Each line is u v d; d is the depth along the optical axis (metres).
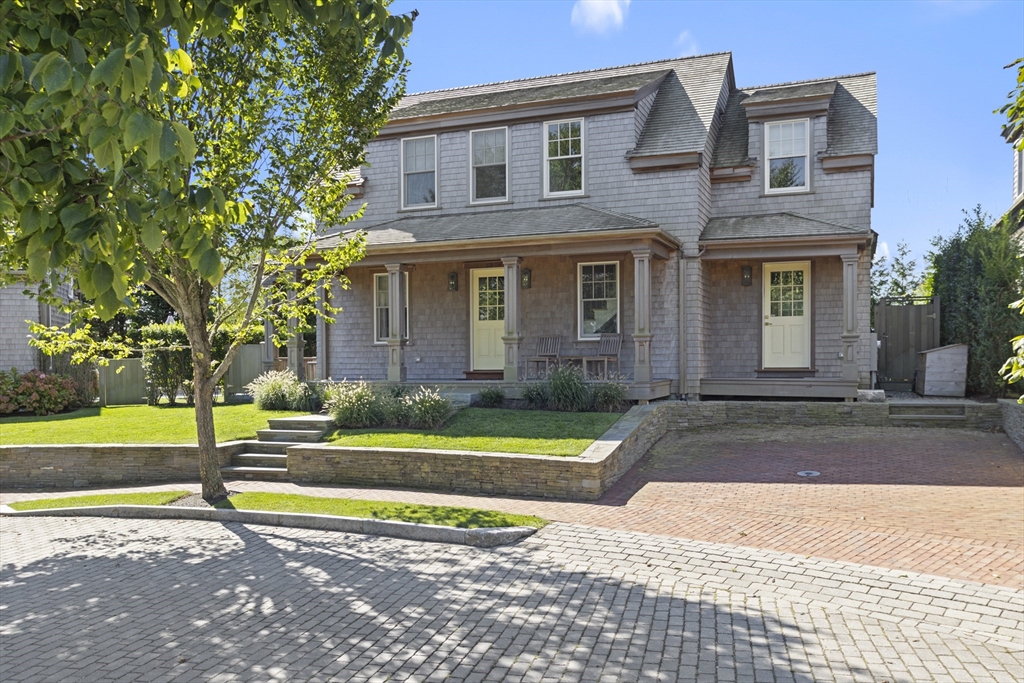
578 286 17.27
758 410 15.35
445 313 18.48
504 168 18.11
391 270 16.86
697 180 16.30
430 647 5.48
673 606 6.20
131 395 19.95
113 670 5.24
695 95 18.23
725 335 17.30
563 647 5.41
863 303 16.48
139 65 2.57
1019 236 17.55
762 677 4.85
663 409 14.77
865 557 7.33
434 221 18.20
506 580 7.00
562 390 14.33
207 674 5.13
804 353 16.77
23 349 19.56
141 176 2.98
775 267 16.98
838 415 14.88
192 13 3.57
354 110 10.42
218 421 15.27
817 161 16.75
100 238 2.85
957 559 7.20
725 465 11.85
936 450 12.24
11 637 5.93
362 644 5.58
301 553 8.19
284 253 11.44
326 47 10.02
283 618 6.19
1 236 3.06
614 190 17.03
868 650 5.27
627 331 16.88
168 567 7.81
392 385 16.52
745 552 7.53
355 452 11.88
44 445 13.34
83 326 11.16
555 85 19.08
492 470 10.88
